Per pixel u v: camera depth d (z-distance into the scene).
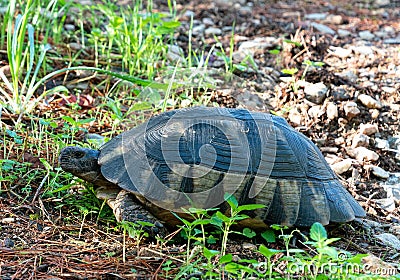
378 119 6.38
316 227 3.49
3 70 6.47
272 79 7.14
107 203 4.43
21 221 4.34
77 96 6.29
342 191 4.51
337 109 6.35
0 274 3.67
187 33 8.52
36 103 5.89
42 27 7.54
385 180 5.59
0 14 7.62
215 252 3.47
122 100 6.53
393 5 10.61
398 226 4.82
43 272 3.75
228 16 9.41
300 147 4.47
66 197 4.65
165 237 4.19
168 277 3.74
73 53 7.35
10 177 4.68
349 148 5.98
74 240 4.16
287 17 9.50
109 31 7.32
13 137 5.16
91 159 4.41
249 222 4.23
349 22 9.41
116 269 3.83
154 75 6.96
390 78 7.13
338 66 7.44
